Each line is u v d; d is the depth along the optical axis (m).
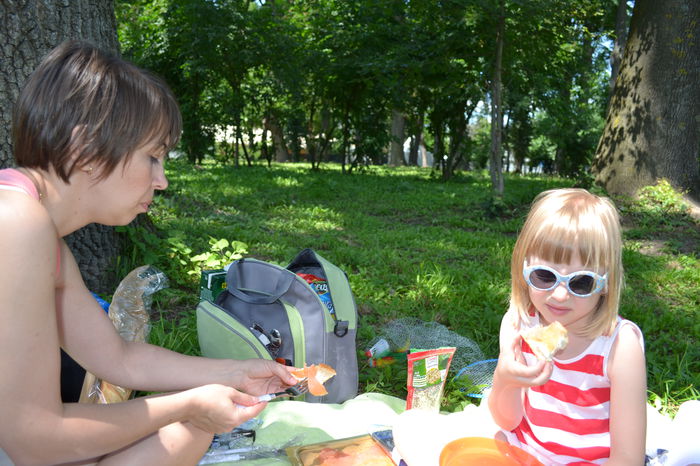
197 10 15.33
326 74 17.36
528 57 11.73
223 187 11.72
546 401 1.93
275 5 18.28
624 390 1.77
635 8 10.63
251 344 2.74
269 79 19.30
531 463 1.85
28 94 1.35
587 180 10.78
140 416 1.48
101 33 3.96
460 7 10.90
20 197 1.28
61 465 1.52
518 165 29.28
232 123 19.61
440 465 1.84
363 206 10.83
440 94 15.99
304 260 3.27
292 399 2.92
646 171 10.18
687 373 3.41
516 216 9.75
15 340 1.24
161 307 4.17
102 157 1.34
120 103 1.35
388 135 19.67
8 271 1.22
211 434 1.67
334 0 16.94
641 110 10.27
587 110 24.22
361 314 4.29
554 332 1.65
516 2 9.88
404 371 3.29
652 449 2.08
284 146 29.89
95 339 1.76
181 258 4.89
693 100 9.99
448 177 18.73
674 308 4.87
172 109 1.48
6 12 3.39
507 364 1.74
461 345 3.49
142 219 4.73
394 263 5.85
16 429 1.29
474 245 7.33
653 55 10.17
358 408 2.77
